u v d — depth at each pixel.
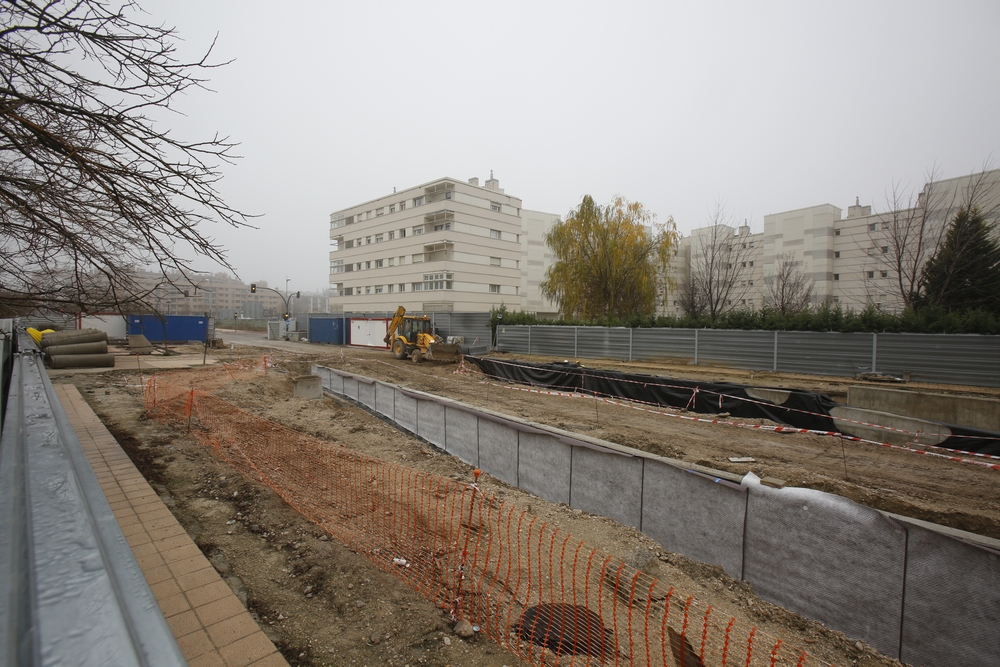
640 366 22.05
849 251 42.47
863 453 9.13
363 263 47.31
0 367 4.73
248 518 5.41
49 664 0.68
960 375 15.59
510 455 7.90
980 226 21.31
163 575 4.04
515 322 30.77
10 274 5.65
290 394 14.51
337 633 3.68
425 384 17.41
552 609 4.09
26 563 0.99
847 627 4.48
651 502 5.95
